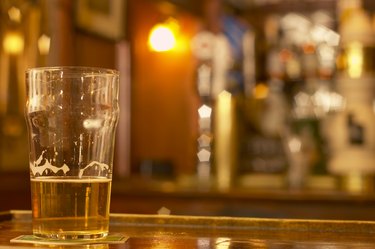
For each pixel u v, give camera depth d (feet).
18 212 3.10
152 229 2.80
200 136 11.89
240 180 10.46
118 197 8.92
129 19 12.37
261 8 13.42
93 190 2.34
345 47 10.21
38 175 2.35
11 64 9.05
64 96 2.33
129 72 12.34
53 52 9.89
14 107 9.14
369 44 10.03
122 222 2.96
